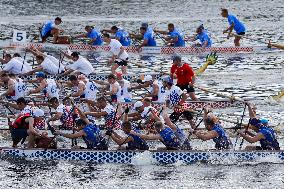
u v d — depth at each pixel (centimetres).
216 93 7131
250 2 17088
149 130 5888
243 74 9038
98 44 10406
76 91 6912
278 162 5412
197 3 16850
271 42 11444
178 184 5006
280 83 8456
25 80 7394
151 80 7175
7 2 16288
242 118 6075
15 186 4953
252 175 5175
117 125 5988
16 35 10338
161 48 10306
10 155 5456
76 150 5425
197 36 10444
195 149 5588
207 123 5428
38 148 5450
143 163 5400
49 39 11281
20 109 6047
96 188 4931
